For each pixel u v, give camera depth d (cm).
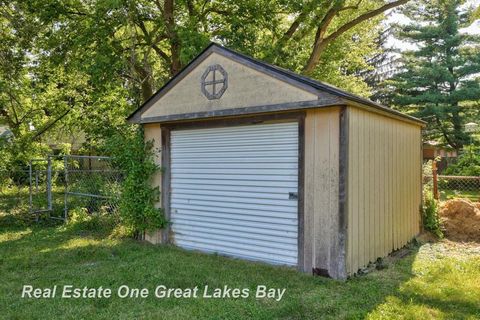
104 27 1096
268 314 377
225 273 505
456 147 2138
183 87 640
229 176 606
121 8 1052
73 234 773
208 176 634
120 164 738
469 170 1445
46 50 1162
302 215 516
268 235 557
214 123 622
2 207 977
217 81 591
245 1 1156
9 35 1101
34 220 902
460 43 2181
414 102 2214
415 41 2284
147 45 1234
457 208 781
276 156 550
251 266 539
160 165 699
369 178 541
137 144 717
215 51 593
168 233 691
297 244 524
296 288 450
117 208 802
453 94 2092
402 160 670
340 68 1936
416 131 748
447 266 530
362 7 1452
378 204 568
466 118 2105
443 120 2142
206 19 1227
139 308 395
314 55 1334
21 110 1369
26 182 1153
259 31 1245
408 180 696
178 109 647
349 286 454
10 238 741
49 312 387
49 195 925
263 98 535
